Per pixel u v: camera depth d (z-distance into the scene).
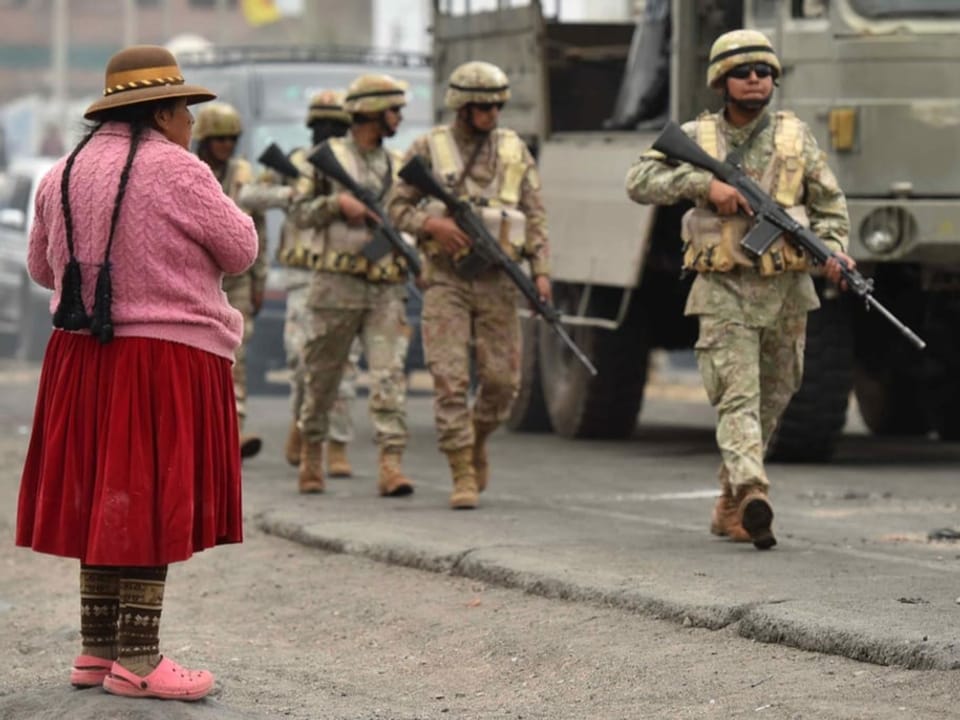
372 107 22.50
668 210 27.48
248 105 42.53
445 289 21.14
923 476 24.86
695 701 12.83
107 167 12.10
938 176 24.58
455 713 13.02
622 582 15.77
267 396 41.62
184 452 11.98
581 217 28.64
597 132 30.08
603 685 13.51
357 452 28.97
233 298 26.42
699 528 19.52
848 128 24.70
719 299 17.56
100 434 12.01
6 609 17.70
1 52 159.88
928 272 25.41
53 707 12.27
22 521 12.35
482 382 21.53
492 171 21.09
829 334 25.50
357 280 22.64
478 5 33.19
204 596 17.81
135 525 11.88
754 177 17.62
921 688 12.55
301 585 17.80
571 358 30.73
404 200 21.23
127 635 12.29
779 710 12.30
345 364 23.19
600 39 33.88
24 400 39.91
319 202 22.47
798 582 15.63
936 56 24.48
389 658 14.93
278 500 22.59
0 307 51.69
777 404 18.16
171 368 12.00
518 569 16.64
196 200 12.09
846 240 17.92
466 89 20.80
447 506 21.69
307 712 13.08
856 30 24.64
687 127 17.88
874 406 32.16
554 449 29.36
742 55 17.44
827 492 23.00
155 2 160.75
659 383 47.84
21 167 52.16
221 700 13.40
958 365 28.75
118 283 12.00
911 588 15.27
